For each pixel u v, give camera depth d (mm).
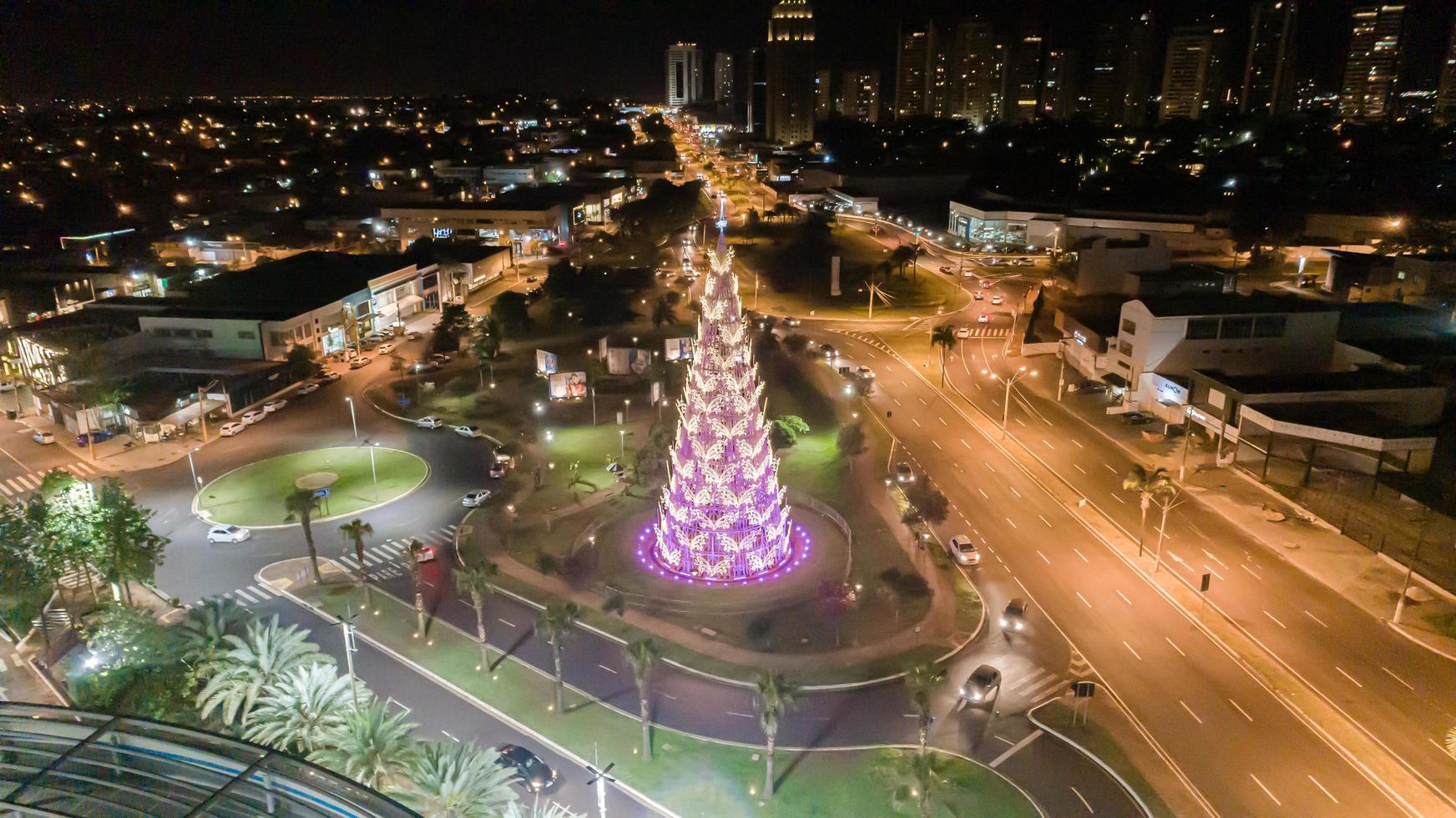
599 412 130125
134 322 150625
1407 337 122938
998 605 78500
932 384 141750
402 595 81625
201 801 31453
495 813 48969
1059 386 138000
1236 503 96562
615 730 63406
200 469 110812
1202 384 113500
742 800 56688
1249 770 58719
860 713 65188
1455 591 77188
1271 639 72562
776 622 76312
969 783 57938
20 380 138125
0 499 101625
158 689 60781
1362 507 93250
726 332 74375
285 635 59531
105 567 72375
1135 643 72688
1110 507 97062
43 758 33500
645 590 80562
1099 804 56125
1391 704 64625
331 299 159000
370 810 32469
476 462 112938
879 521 94688
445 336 158375
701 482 79625
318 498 99438
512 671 70312
